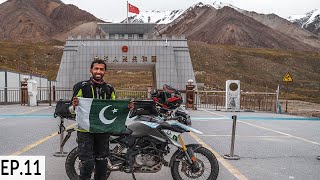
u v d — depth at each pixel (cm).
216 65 13662
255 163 746
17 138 991
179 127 555
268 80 13075
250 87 10144
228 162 750
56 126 1259
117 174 645
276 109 2234
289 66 16762
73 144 910
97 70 511
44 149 841
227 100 2258
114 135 545
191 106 2339
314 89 12581
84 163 504
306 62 18050
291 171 683
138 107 657
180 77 3086
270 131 1265
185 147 562
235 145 954
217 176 588
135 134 545
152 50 3014
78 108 497
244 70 14150
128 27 3619
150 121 557
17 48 13712
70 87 3041
